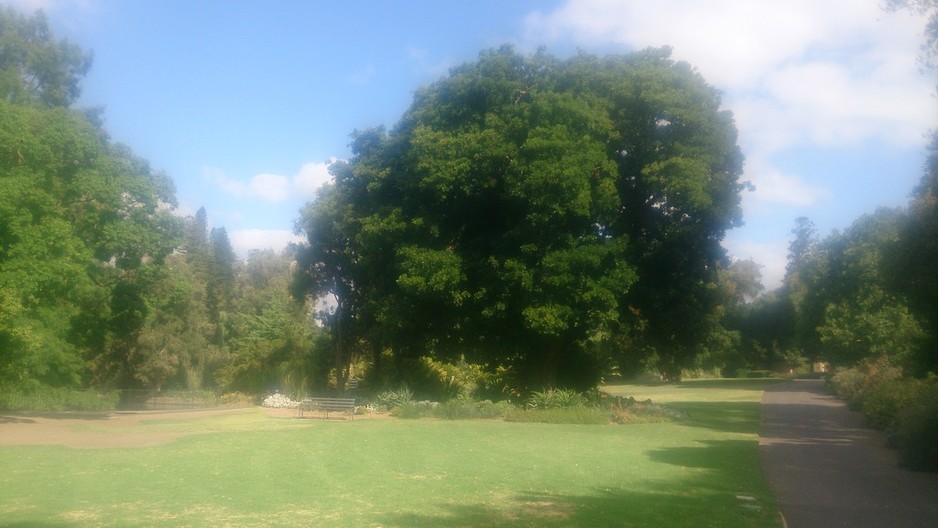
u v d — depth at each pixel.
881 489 12.30
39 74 40.00
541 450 17.17
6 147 23.14
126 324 31.70
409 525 9.30
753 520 9.66
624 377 61.66
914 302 19.39
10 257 22.12
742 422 25.52
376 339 35.41
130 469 13.95
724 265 33.75
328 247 36.88
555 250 27.39
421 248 29.19
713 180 30.12
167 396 39.09
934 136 18.55
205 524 9.35
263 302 56.12
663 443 18.83
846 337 43.94
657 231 31.98
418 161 29.36
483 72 29.91
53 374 31.52
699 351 34.28
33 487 12.01
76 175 25.70
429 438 19.61
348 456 15.87
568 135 27.25
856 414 29.05
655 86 29.55
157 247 28.58
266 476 13.16
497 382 32.84
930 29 17.91
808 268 58.25
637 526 9.28
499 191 29.23
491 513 10.07
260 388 40.16
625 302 31.70
